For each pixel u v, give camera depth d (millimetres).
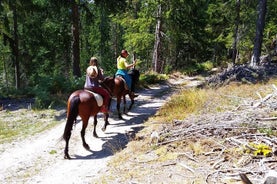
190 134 8477
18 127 12281
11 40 23922
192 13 30500
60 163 8578
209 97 12109
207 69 37625
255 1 29234
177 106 12586
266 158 6672
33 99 17453
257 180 5965
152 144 8672
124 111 13648
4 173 8062
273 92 11266
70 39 34250
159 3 27984
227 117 8945
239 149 7164
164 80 27172
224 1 33312
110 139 10289
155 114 12938
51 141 10469
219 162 6918
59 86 18219
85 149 9555
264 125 7996
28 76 34062
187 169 6918
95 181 7152
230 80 16141
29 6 22016
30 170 8203
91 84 9719
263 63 21812
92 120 12828
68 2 21141
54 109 14938
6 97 17844
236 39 31516
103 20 49938
